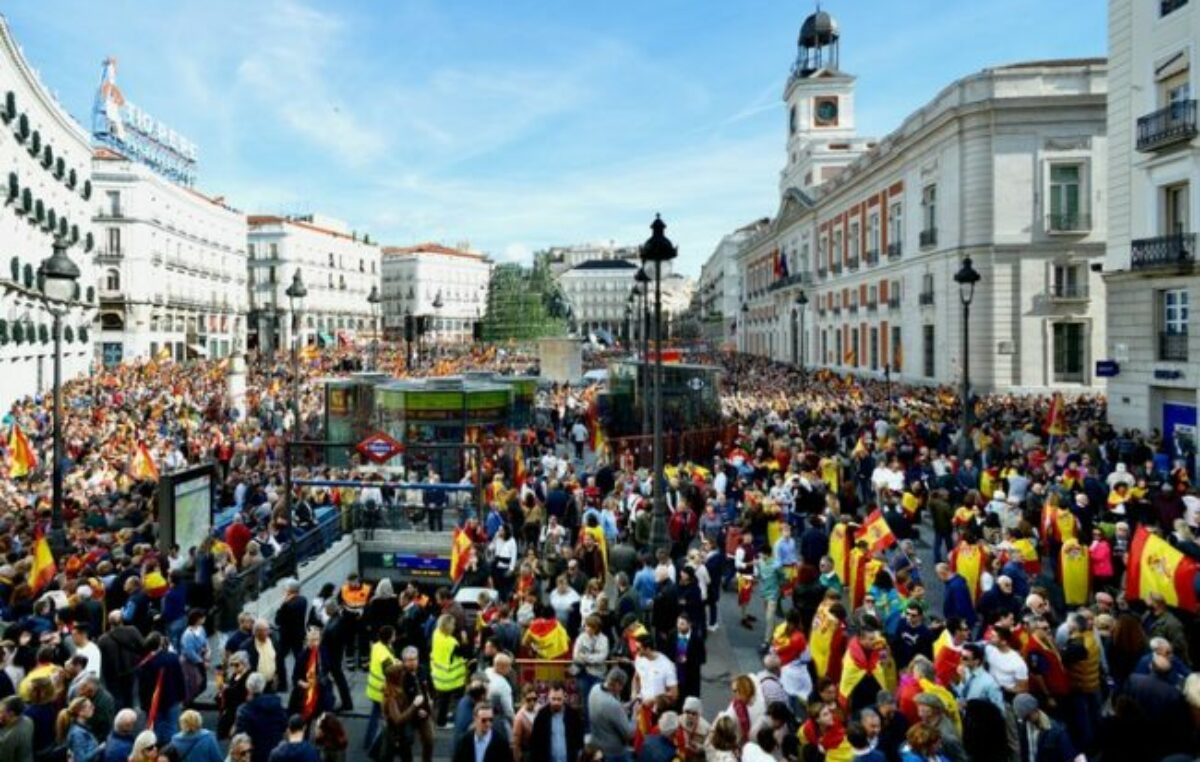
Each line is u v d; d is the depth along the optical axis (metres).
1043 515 12.16
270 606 12.19
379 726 8.48
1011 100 34.28
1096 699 7.68
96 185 59.84
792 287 64.94
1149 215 21.73
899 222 43.72
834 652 8.23
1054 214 34.53
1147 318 21.78
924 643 8.31
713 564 11.89
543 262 108.62
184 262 68.62
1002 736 6.18
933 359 39.38
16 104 36.00
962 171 35.75
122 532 12.52
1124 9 22.67
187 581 10.47
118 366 52.50
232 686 8.29
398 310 125.56
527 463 20.20
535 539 14.09
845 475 16.73
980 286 35.19
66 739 6.79
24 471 16.97
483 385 20.78
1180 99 20.84
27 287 36.22
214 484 14.82
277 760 6.32
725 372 49.47
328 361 58.06
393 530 16.81
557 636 8.84
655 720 6.86
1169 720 6.51
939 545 13.77
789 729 7.11
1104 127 34.03
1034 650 7.58
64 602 9.50
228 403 30.08
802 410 27.88
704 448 22.30
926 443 21.06
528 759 7.12
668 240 12.75
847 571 11.16
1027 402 30.67
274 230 93.00
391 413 19.59
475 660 9.34
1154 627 8.23
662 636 9.37
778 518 13.05
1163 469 17.61
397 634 9.55
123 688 8.52
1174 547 9.88
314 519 15.60
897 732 6.61
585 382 44.38
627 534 14.20
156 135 70.12
